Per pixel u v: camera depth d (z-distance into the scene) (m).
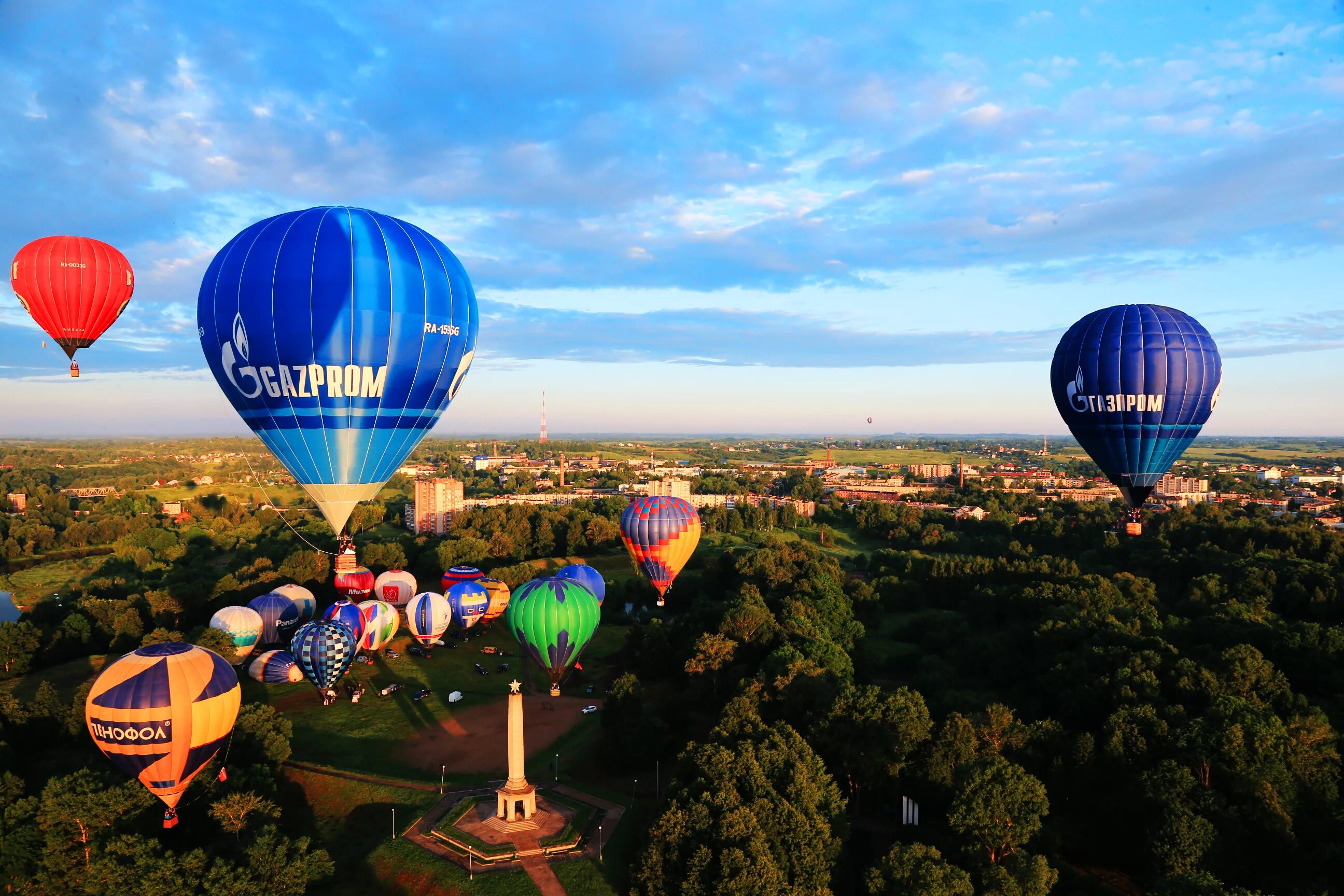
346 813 67.62
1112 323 84.75
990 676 96.38
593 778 73.12
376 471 65.19
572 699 94.38
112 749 57.44
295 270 59.03
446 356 64.81
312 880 57.28
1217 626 90.81
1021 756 65.12
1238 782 57.22
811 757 61.66
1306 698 73.88
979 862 54.22
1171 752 62.22
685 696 86.88
